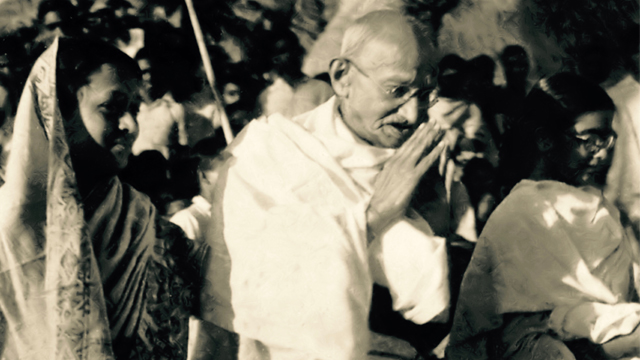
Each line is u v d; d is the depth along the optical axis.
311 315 1.81
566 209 2.20
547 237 2.16
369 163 2.01
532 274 2.14
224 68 2.29
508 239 2.17
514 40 2.56
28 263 1.67
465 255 2.18
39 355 1.64
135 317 1.77
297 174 1.96
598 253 2.18
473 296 2.12
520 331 2.08
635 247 2.36
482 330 2.09
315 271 1.82
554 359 2.02
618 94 2.65
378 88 1.97
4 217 1.67
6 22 2.20
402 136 2.06
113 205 1.78
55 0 2.27
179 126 2.20
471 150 2.36
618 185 2.40
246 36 2.32
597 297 2.12
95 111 1.73
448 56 2.48
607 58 2.66
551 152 2.26
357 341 1.82
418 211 2.09
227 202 1.96
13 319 1.65
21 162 1.69
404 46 1.96
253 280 1.86
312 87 2.27
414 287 1.95
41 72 1.70
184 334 1.84
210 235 1.95
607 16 2.72
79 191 1.70
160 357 1.78
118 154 1.78
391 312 1.96
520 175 2.30
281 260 1.85
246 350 1.88
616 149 2.48
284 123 2.06
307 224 1.87
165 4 2.34
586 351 2.09
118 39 2.31
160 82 2.24
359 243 1.88
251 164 2.00
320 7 2.35
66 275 1.61
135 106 1.83
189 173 2.12
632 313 2.04
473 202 2.31
